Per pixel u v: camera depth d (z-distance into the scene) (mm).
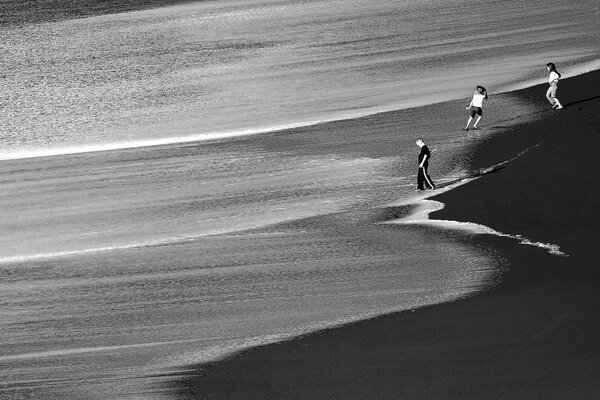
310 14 141875
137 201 61531
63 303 43156
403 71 99438
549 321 33531
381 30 125688
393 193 58031
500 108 77750
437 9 140125
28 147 80438
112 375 33094
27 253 52188
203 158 71562
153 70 110062
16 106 96688
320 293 41188
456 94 86125
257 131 79125
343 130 76562
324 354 32875
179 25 140875
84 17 157750
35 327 39875
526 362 29688
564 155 59375
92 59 119688
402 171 63250
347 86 94375
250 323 37875
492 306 36250
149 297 42938
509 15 132125
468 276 41250
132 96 97812
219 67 108938
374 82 95250
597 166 56031
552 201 50750
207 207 58844
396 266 44156
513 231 47281
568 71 92250
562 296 36500
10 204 62719
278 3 154625
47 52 127125
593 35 112938
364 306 38531
